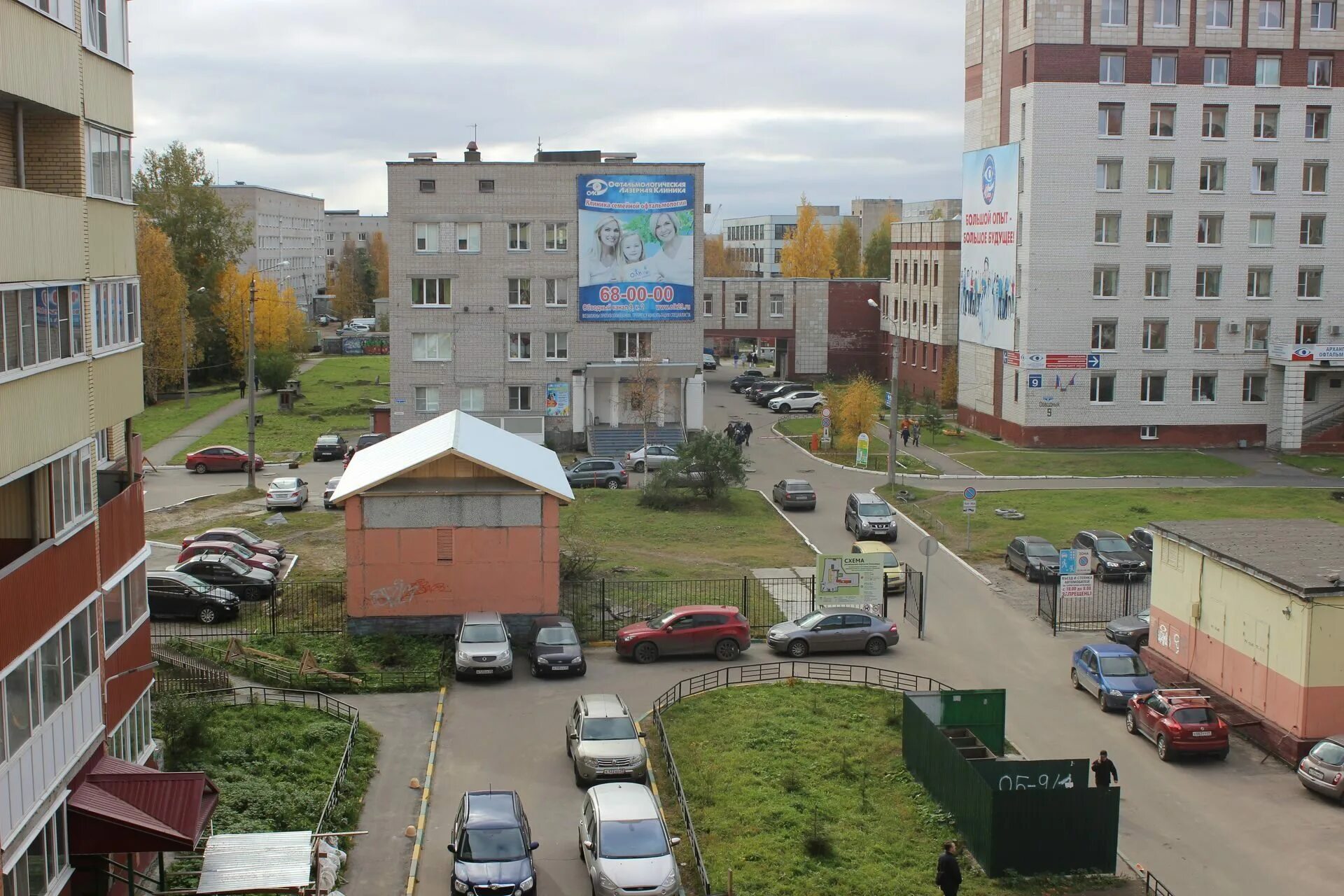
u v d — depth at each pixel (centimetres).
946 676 3406
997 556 4769
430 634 3556
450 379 7062
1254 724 2925
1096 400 7194
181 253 10581
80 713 1845
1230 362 7194
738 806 2492
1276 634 2872
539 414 7100
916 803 2539
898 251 9662
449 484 3569
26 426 1680
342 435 7525
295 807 2367
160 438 7500
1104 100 6938
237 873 1883
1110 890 2206
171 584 3709
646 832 2161
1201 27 6950
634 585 4159
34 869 1645
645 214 7038
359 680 3180
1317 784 2605
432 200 6931
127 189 2166
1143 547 4731
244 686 3106
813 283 10062
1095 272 7069
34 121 1916
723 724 2953
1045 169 6969
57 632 1755
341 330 15950
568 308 7062
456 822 2281
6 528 1767
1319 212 7119
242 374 10525
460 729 2931
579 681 3294
